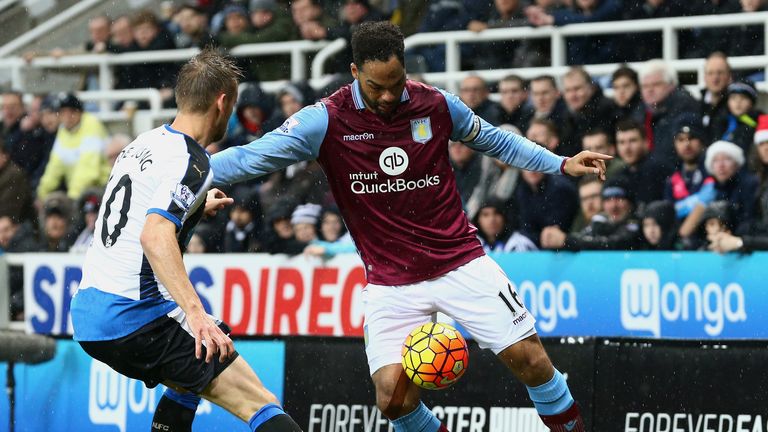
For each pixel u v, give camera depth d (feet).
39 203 120.67
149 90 124.77
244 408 56.29
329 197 99.14
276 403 56.59
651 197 89.30
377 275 62.28
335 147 60.03
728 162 85.05
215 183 58.39
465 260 61.46
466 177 95.61
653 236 84.33
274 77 120.37
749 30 99.71
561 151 93.86
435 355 59.67
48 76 142.10
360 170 60.23
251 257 94.32
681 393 71.20
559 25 104.22
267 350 82.89
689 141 87.45
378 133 59.77
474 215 94.73
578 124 94.68
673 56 100.48
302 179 100.32
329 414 80.23
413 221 61.00
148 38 129.18
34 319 104.01
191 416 62.23
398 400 61.77
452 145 96.02
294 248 92.84
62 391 89.25
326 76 111.55
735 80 91.81
